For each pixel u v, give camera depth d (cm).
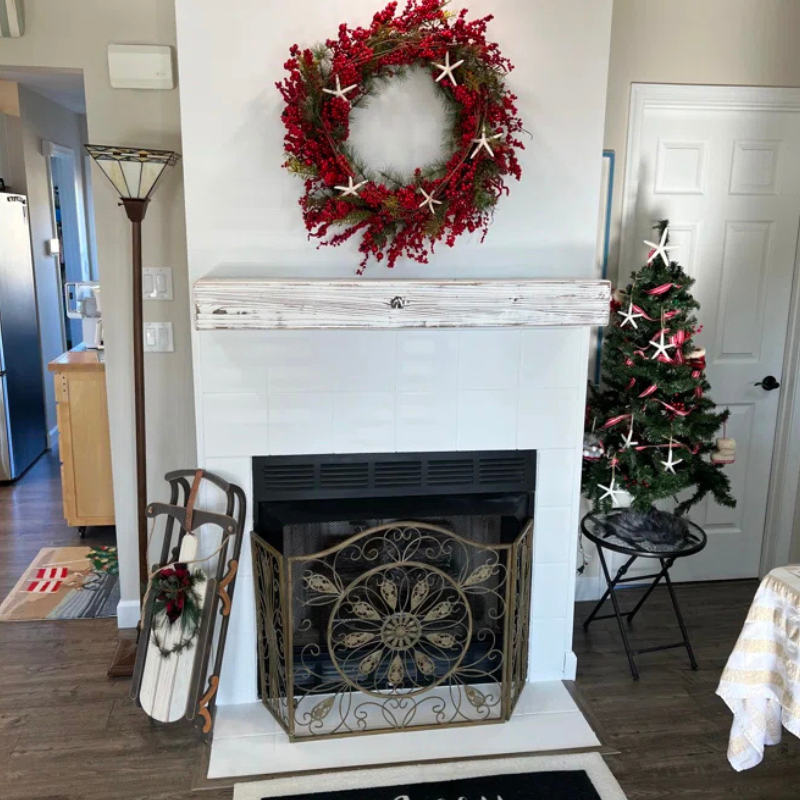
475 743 242
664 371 270
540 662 274
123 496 296
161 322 283
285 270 237
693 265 322
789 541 348
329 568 251
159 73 265
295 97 215
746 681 195
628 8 294
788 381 334
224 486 238
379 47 216
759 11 303
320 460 248
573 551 267
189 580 236
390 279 232
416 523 233
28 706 258
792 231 325
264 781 224
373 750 238
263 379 240
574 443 259
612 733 248
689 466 281
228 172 228
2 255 462
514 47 233
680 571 350
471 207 229
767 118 313
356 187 217
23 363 496
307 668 248
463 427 252
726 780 229
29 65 264
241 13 219
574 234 248
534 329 249
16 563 369
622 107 302
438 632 262
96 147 239
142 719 252
